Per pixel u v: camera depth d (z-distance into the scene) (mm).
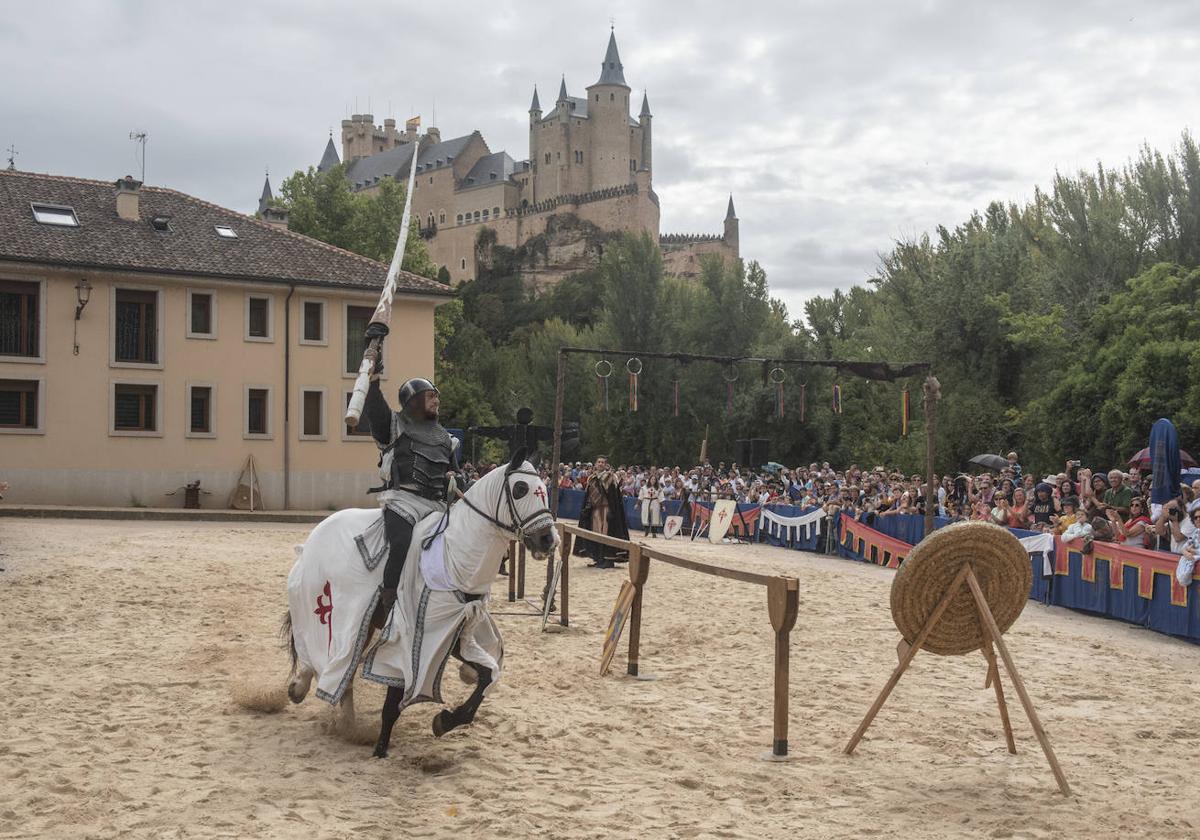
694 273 168750
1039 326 36781
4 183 38094
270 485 37969
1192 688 10438
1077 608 16359
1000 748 7996
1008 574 7500
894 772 7301
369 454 39500
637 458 66625
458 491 7898
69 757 7188
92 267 34938
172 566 18562
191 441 36875
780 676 7629
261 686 8875
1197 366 28359
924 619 7523
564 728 8273
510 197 172375
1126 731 8594
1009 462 23844
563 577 13641
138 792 6477
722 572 8555
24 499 34500
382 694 9398
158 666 10297
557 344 79750
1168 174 38938
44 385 34781
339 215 66188
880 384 52031
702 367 65125
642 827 6051
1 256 33625
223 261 37812
